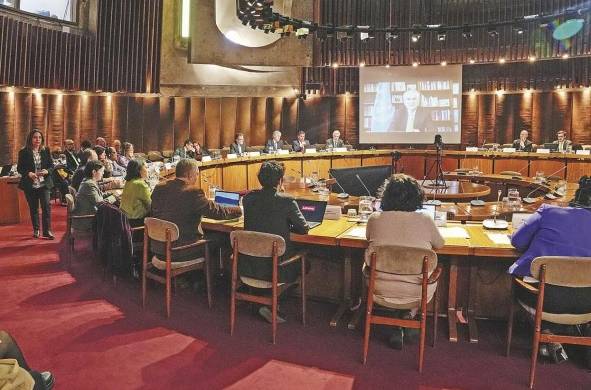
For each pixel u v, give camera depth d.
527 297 3.63
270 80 12.83
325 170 11.77
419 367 3.56
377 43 12.82
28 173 7.00
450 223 4.95
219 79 12.23
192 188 4.61
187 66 11.73
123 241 5.05
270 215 4.10
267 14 8.59
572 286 3.34
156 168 7.66
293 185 8.11
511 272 3.66
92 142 10.73
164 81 11.48
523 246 3.71
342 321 4.43
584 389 3.36
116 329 4.20
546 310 3.45
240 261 4.15
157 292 5.08
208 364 3.63
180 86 11.74
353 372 3.54
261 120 13.09
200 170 9.73
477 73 12.57
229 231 4.68
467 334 4.19
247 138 13.02
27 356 3.72
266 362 3.68
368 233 3.83
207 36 11.52
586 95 11.59
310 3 12.78
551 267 3.32
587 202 3.95
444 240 3.74
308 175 11.55
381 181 6.86
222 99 12.52
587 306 3.41
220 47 11.73
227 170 10.49
